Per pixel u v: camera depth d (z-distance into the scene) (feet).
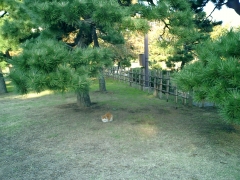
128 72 37.22
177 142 12.26
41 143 12.78
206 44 9.23
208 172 9.04
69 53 11.41
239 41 7.13
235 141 12.24
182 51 23.25
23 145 12.59
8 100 26.99
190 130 14.17
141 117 17.29
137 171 9.25
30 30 19.62
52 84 9.52
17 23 18.40
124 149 11.51
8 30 18.48
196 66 9.07
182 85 8.53
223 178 8.57
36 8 11.36
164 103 22.45
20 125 16.35
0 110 21.54
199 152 10.93
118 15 11.18
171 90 26.11
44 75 9.57
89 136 13.55
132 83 35.14
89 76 11.40
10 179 8.97
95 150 11.50
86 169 9.57
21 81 9.91
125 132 14.05
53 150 11.72
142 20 11.93
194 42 22.03
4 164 10.33
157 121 16.25
